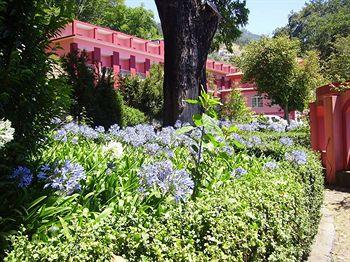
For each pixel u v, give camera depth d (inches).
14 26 130.6
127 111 624.1
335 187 355.3
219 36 693.9
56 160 148.9
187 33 414.3
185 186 129.3
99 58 1125.1
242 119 784.9
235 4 674.8
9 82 124.1
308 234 185.0
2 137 101.3
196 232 101.3
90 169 155.9
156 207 125.4
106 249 81.4
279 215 137.4
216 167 188.2
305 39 2386.8
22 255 79.3
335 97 366.0
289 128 675.4
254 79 1087.0
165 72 423.8
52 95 134.0
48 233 104.7
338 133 366.9
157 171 130.5
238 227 109.0
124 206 126.7
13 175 120.4
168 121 416.2
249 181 166.2
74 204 121.4
